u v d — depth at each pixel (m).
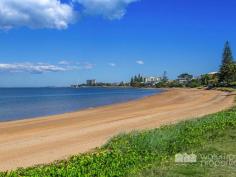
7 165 11.70
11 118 31.38
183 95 73.69
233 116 21.16
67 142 16.06
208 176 8.60
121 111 35.28
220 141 13.26
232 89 93.69
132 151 11.72
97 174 8.87
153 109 36.53
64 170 9.12
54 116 31.45
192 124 17.77
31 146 15.34
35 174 8.94
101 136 17.67
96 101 61.50
